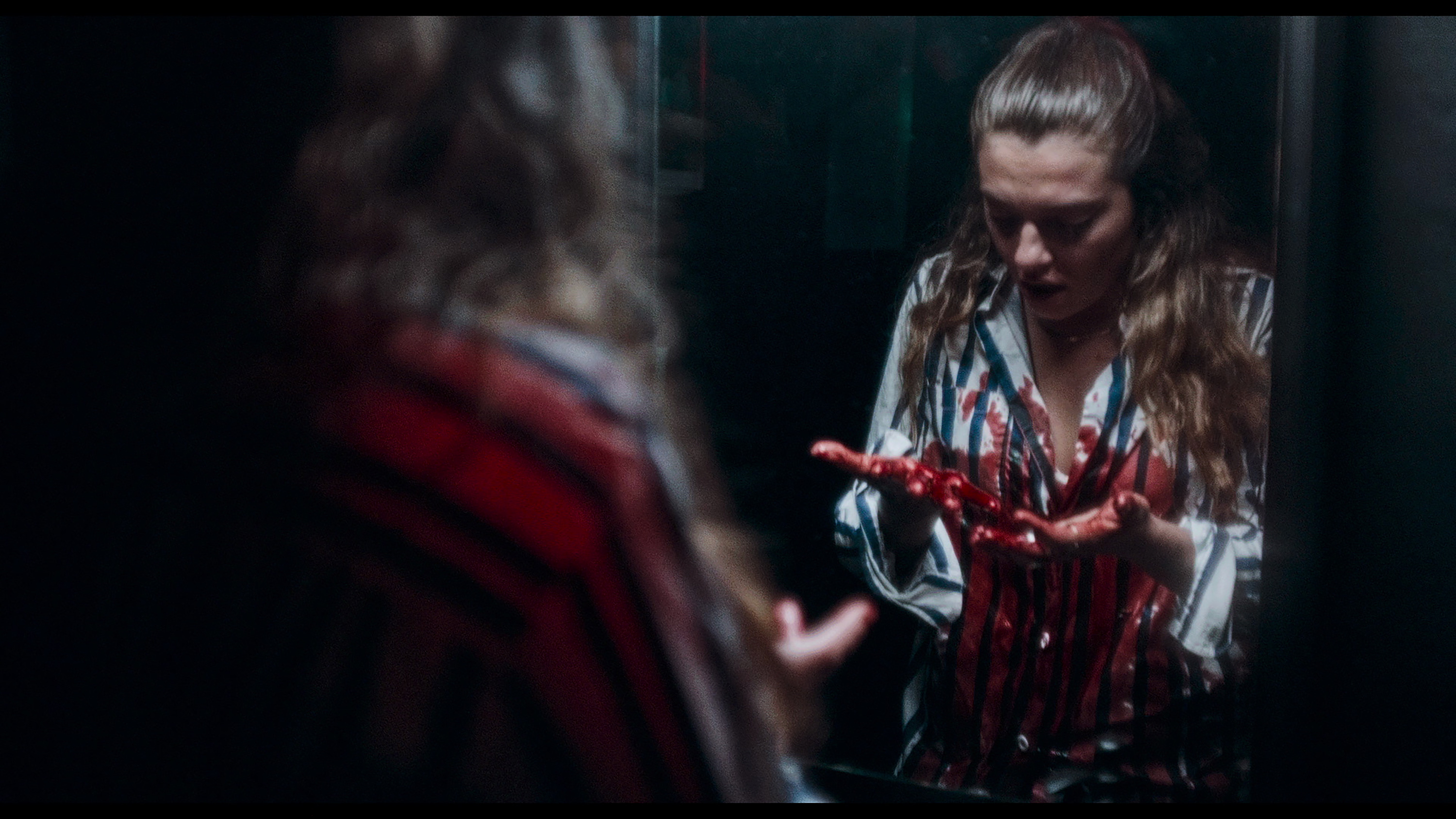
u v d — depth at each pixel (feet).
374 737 1.18
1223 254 3.02
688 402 3.62
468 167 1.36
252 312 1.30
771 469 3.63
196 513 1.25
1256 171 2.95
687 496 1.43
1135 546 3.10
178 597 1.24
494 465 1.24
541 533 1.22
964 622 3.52
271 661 1.21
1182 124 3.00
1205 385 3.10
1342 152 2.79
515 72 1.38
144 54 1.38
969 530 3.48
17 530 1.35
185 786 1.22
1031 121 3.11
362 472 1.23
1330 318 2.82
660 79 3.49
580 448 1.27
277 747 1.20
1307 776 2.94
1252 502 3.12
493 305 1.33
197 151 1.36
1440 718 2.88
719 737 1.30
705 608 1.34
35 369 1.39
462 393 1.26
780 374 3.58
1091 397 3.29
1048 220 3.17
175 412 1.30
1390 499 2.87
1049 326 3.30
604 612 1.23
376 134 1.32
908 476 3.35
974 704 3.53
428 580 1.20
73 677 1.29
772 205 3.50
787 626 2.09
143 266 1.37
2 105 1.47
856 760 3.68
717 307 3.59
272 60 1.34
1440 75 2.71
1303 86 2.75
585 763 1.21
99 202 1.40
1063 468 3.37
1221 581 3.11
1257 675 2.97
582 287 1.42
